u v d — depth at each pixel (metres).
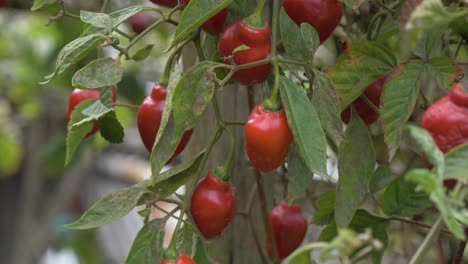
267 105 0.56
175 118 0.55
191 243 0.61
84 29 0.64
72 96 0.65
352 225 0.64
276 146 0.56
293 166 0.58
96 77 0.58
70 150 0.63
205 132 0.69
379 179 0.64
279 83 0.56
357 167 0.60
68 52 0.58
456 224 0.48
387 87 0.57
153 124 0.59
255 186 0.71
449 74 0.57
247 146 0.56
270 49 0.58
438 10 0.48
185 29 0.56
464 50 0.72
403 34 0.51
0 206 2.23
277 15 0.58
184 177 0.59
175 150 0.59
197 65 0.55
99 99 0.62
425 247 0.53
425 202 0.63
